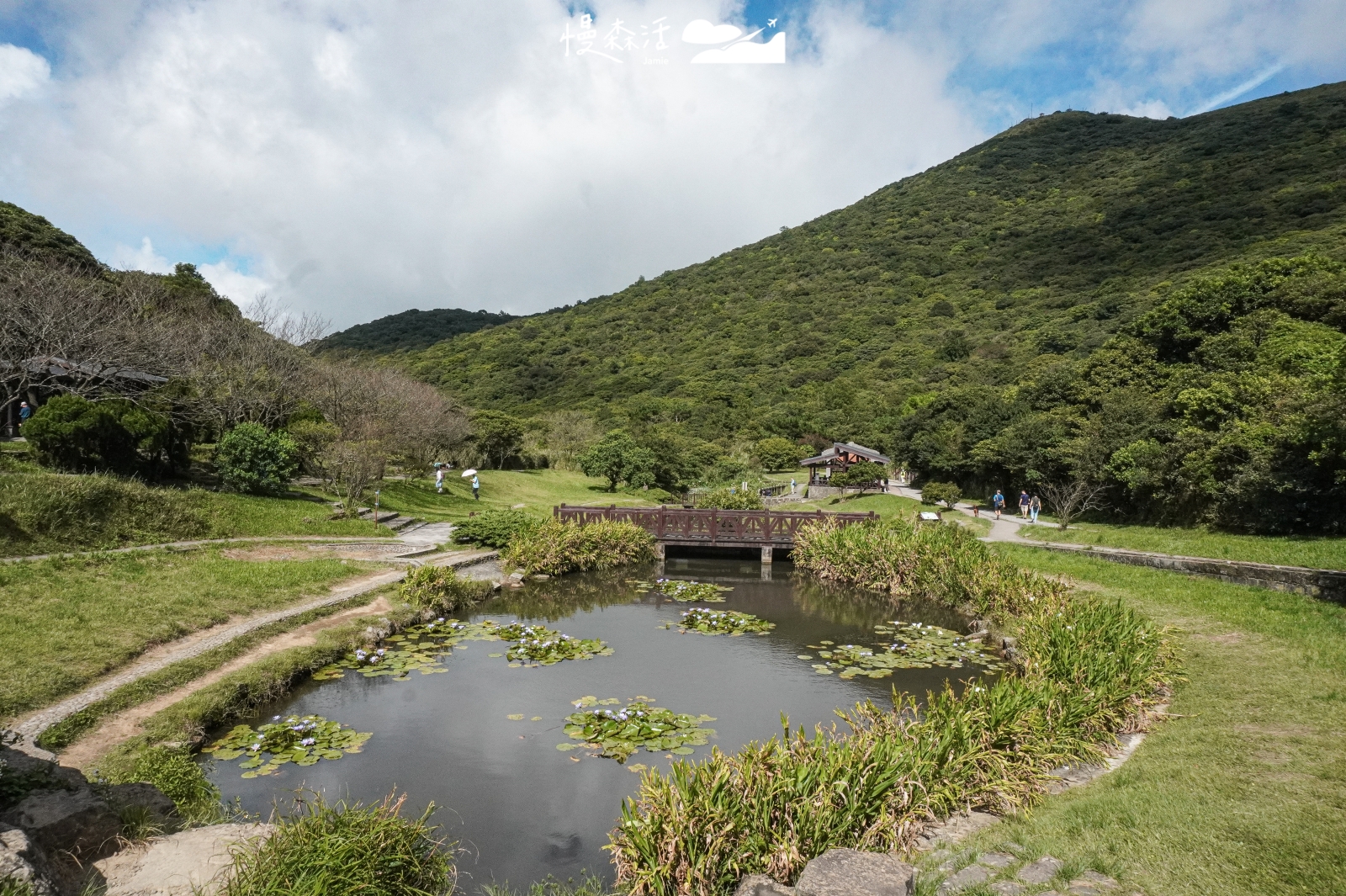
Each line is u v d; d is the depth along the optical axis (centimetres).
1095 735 682
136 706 768
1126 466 2419
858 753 578
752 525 2078
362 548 1694
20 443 1884
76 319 1930
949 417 4066
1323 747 586
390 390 3003
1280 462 1722
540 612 1445
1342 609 1044
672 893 480
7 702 704
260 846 448
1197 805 502
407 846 490
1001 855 472
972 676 1048
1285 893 388
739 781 539
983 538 2225
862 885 381
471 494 2966
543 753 768
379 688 950
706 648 1194
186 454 2070
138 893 398
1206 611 1102
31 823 415
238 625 1053
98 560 1168
